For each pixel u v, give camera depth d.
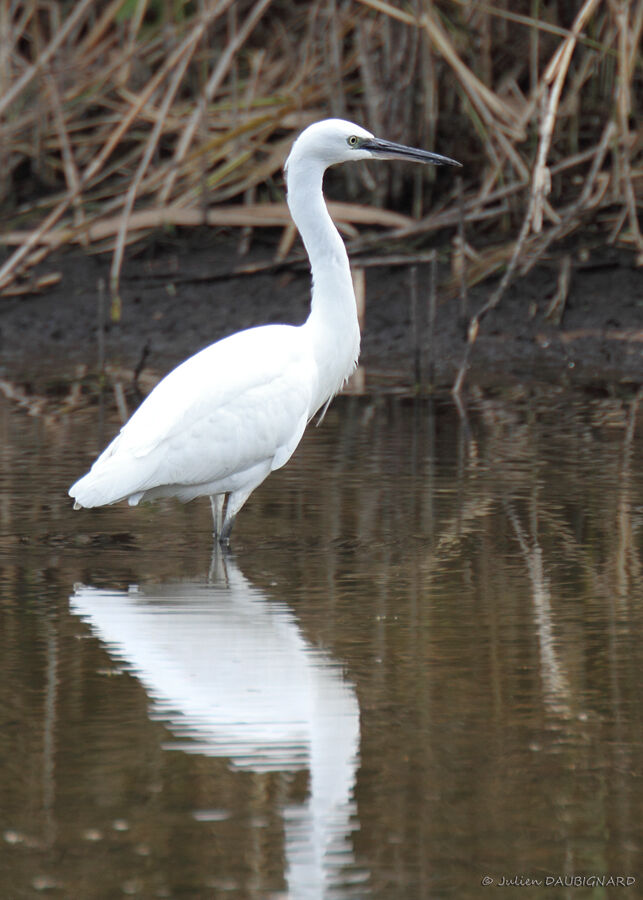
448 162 11.38
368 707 6.98
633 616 8.41
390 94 21.34
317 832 5.72
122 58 22.80
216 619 8.44
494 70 22.28
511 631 8.14
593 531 10.38
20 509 11.21
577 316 19.22
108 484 9.90
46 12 25.58
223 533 10.25
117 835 5.70
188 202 21.61
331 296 11.36
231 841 5.66
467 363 16.45
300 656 7.75
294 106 20.33
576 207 18.58
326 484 11.98
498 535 10.31
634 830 5.73
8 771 6.26
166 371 17.72
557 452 13.06
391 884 5.34
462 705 7.01
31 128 23.94
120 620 8.44
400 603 8.73
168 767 6.31
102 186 23.17
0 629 8.27
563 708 6.96
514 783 6.13
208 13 20.19
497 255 19.69
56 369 18.00
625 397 15.85
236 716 6.88
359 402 15.83
